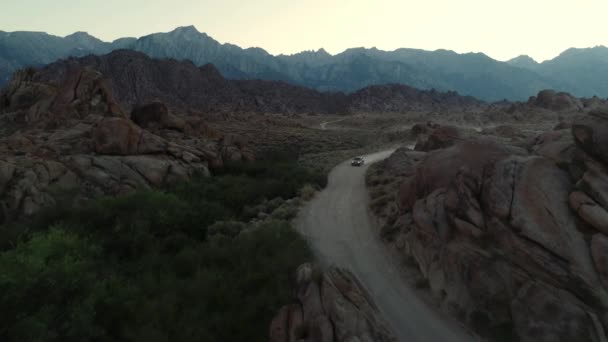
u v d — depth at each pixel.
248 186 37.84
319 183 41.38
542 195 14.47
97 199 28.72
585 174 13.96
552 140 19.59
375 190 35.56
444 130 42.47
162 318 15.29
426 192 21.58
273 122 117.12
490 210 15.65
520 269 13.89
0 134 46.31
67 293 15.64
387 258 21.59
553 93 122.06
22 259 17.00
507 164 16.25
